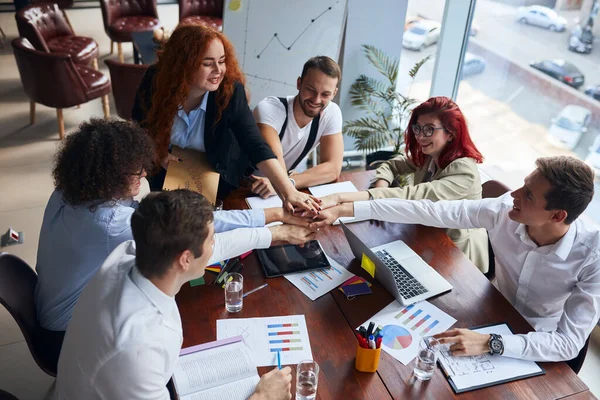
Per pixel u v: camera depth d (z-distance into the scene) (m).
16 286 1.80
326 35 3.56
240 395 1.46
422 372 1.54
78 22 6.91
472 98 4.04
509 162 3.83
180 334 1.34
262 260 1.97
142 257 1.23
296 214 2.10
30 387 2.31
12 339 2.54
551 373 1.60
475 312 1.80
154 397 1.26
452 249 2.10
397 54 3.82
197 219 1.22
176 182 2.14
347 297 1.83
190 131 2.25
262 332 1.68
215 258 1.81
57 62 3.84
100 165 1.55
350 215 2.13
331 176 2.53
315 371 1.47
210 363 1.55
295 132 2.54
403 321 1.75
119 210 1.65
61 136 4.27
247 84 3.64
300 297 1.83
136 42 4.50
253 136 2.24
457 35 3.88
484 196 2.47
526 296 1.96
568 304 1.74
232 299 1.74
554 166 1.65
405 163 2.63
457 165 2.25
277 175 2.18
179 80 2.05
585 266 1.76
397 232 2.19
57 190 1.67
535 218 1.72
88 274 1.72
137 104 2.33
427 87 4.28
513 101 3.67
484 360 1.62
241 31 3.47
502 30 3.60
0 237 3.19
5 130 4.36
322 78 2.27
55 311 1.79
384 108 4.05
